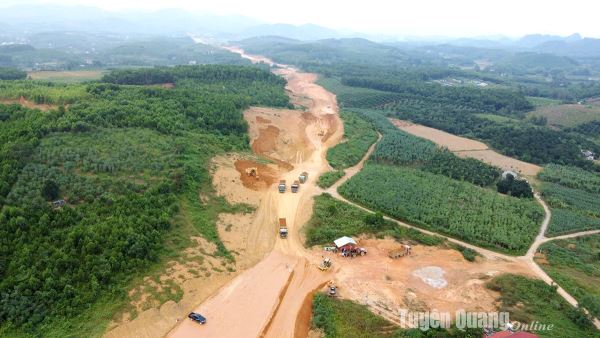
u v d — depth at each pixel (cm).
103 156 9006
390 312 6638
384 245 8644
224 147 11944
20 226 6669
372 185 11306
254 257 8025
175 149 10256
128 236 7012
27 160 8188
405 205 10356
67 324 5797
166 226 7794
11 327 5612
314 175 12000
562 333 6178
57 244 6669
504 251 8906
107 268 6475
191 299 6681
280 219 9319
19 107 10456
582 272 8262
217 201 9381
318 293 7031
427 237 9062
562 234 10025
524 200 11644
